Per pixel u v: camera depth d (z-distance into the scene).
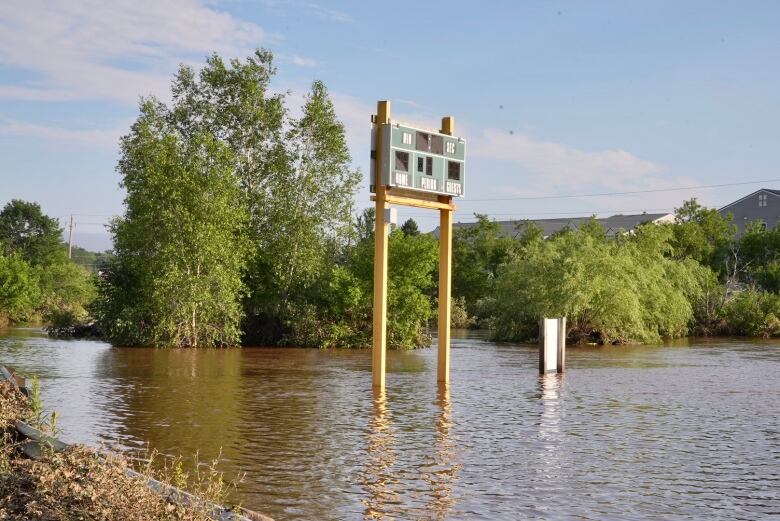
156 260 37.09
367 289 40.44
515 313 45.59
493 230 75.44
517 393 21.22
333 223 41.03
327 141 41.16
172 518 6.70
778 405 19.09
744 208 96.56
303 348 39.38
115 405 17.94
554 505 9.73
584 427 15.64
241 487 10.40
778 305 53.47
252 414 16.92
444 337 24.11
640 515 9.39
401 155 22.02
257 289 41.41
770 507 9.84
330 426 15.42
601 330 43.47
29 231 90.88
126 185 40.16
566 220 110.69
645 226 51.03
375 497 9.94
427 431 14.97
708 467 12.04
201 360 31.09
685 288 50.47
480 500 9.88
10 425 10.36
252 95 41.06
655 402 19.55
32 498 6.99
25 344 38.31
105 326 38.75
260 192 40.84
